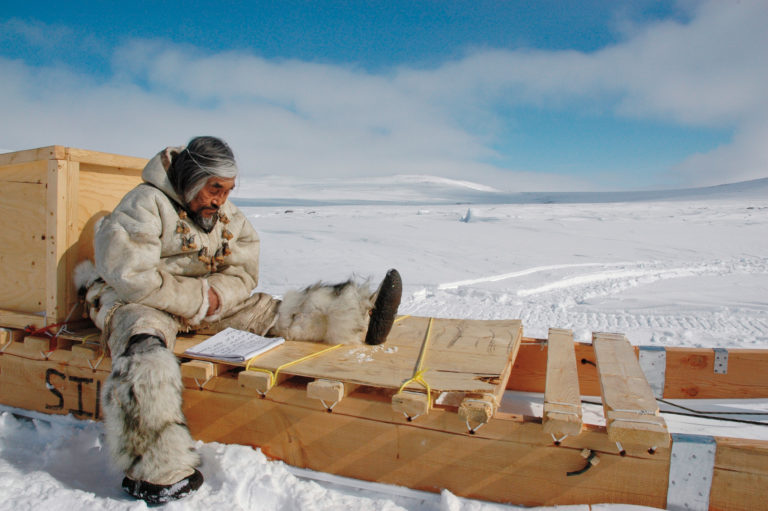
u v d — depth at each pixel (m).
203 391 2.75
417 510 2.37
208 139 2.87
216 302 3.07
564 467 2.23
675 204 43.00
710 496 2.11
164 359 2.40
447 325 3.50
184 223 2.95
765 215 27.33
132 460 2.30
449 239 14.55
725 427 3.22
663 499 2.15
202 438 2.77
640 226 20.00
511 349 2.99
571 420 2.11
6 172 3.21
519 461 2.29
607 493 2.21
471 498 2.36
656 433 2.01
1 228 3.26
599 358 2.86
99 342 2.98
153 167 2.89
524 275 10.03
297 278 8.86
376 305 3.07
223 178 2.86
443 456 2.38
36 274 3.16
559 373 2.63
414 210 34.94
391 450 2.45
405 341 3.15
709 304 7.62
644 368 3.30
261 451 2.66
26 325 3.17
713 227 20.02
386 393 2.60
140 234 2.72
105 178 3.33
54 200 3.00
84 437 2.84
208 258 3.13
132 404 2.30
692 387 3.30
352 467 2.52
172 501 2.27
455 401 2.96
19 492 2.29
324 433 2.55
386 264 10.45
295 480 2.47
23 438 2.94
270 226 17.09
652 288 9.11
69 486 2.42
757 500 2.06
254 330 3.23
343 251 11.81
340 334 3.07
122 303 2.78
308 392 2.46
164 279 2.81
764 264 11.82
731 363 3.25
